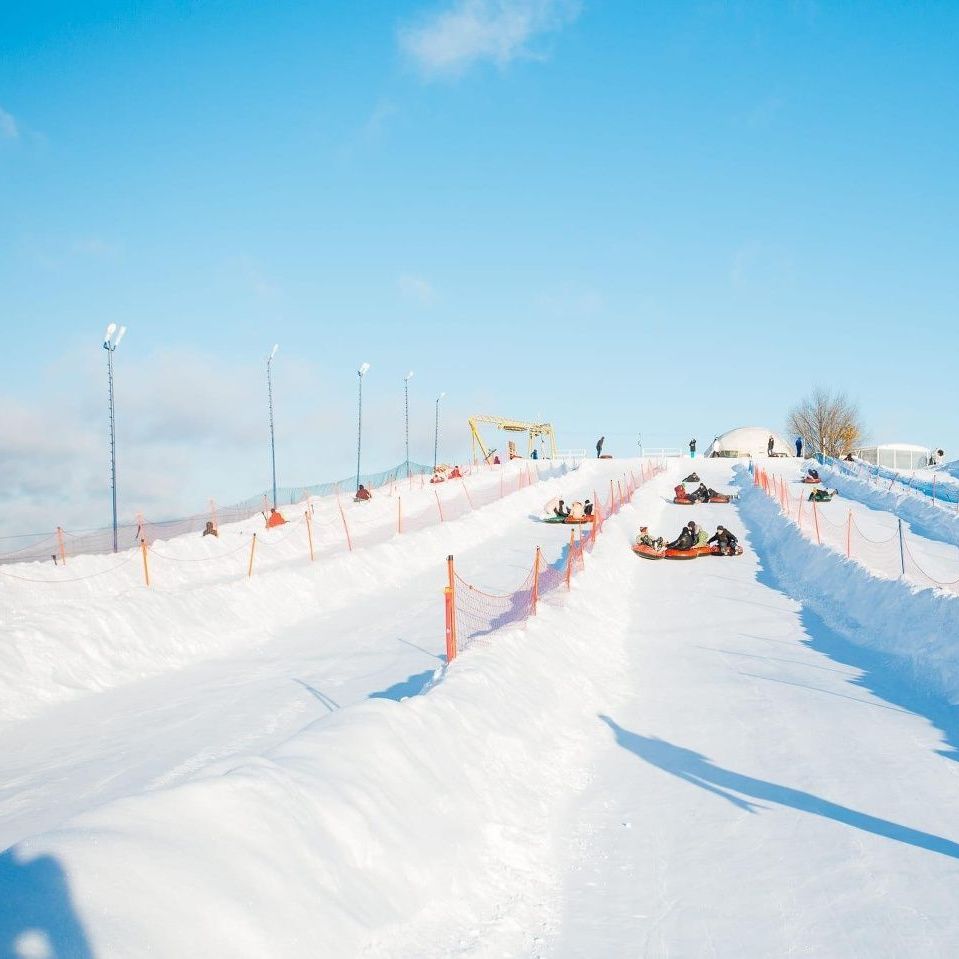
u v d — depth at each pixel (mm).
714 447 97062
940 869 7961
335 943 5367
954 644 15203
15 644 14594
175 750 11328
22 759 11195
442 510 45500
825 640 18594
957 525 34188
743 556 30562
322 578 23297
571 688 13875
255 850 5531
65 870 4625
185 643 17344
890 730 12344
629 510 38969
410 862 6684
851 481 50250
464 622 19703
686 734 12422
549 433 94688
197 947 4605
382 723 8164
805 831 8930
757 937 6828
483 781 8812
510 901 7148
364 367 51062
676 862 8234
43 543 29422
